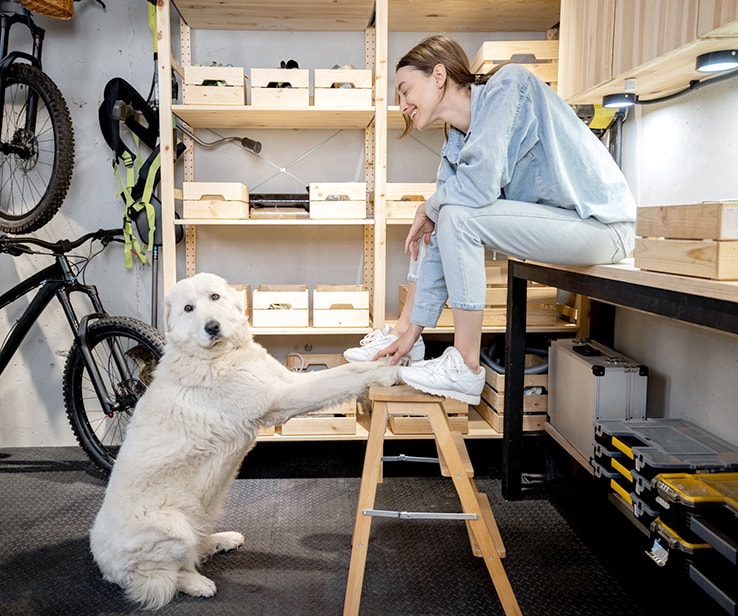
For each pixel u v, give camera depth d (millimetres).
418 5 2641
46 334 3029
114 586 1882
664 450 1793
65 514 2344
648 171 2275
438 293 1781
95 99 2928
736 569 1434
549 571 1922
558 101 1653
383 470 2723
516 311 2299
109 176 2973
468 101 1710
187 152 2945
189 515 1854
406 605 1761
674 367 2148
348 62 2957
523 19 2816
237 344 1941
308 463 2816
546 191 1657
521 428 2377
